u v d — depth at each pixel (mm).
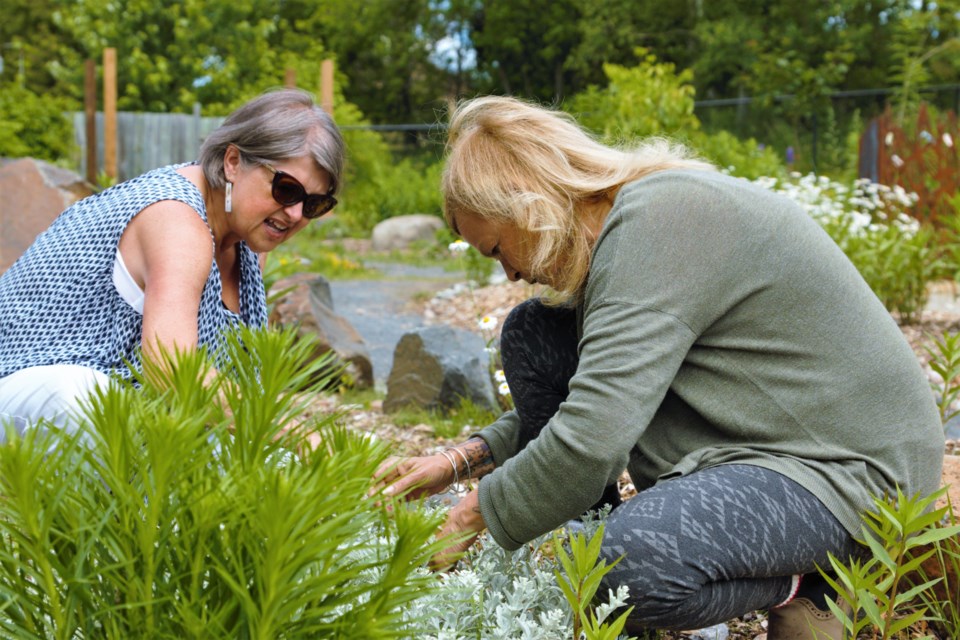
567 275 2076
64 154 17109
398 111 37375
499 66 35500
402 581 1137
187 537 1084
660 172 1958
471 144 2057
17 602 1143
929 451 1980
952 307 7043
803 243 1906
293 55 23641
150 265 2162
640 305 1838
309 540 1033
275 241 2398
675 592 1803
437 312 8969
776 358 1906
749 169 11875
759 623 2363
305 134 2287
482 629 1771
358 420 4680
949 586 2262
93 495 1145
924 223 8398
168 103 23047
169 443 1046
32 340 2250
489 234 2076
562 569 2045
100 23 23016
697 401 1950
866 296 1979
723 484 1867
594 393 1831
